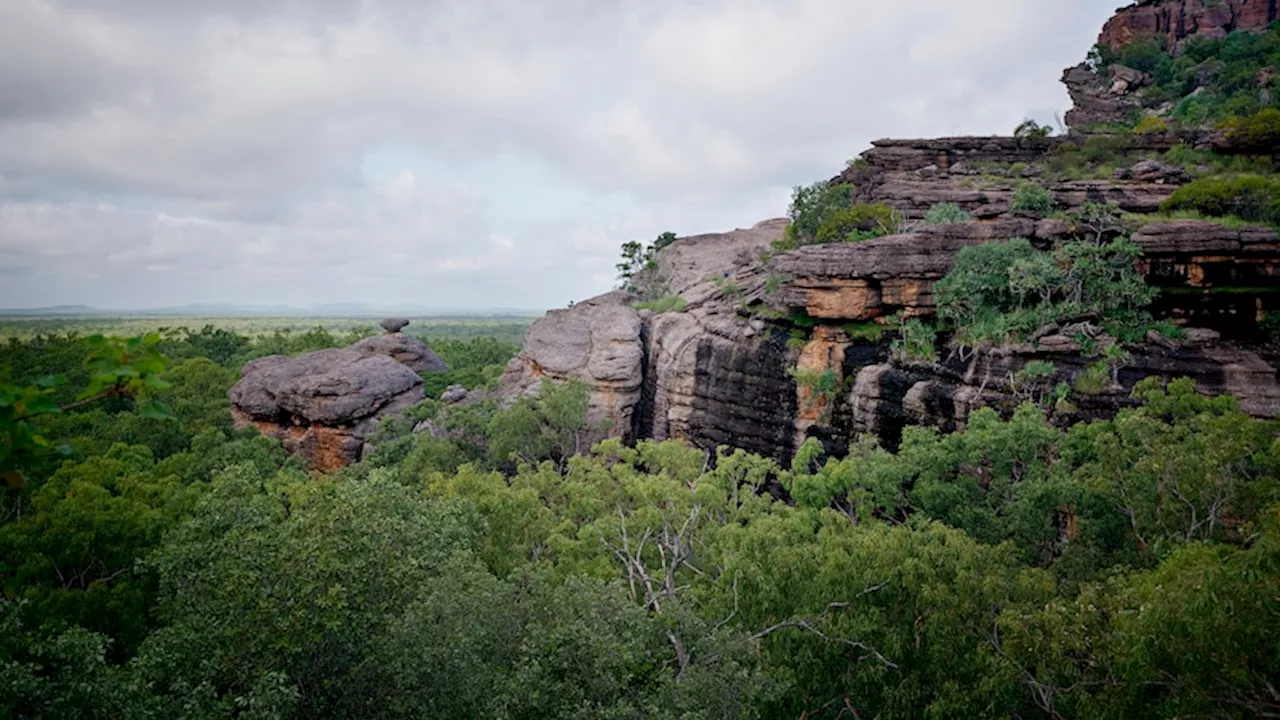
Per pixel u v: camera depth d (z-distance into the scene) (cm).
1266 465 2281
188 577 1995
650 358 6512
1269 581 1265
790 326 5325
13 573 2817
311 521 2034
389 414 6644
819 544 2317
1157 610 1356
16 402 583
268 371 7156
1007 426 3114
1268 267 3903
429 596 1922
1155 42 9681
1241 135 6084
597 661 1700
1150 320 4050
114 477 3947
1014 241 4494
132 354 622
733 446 5397
